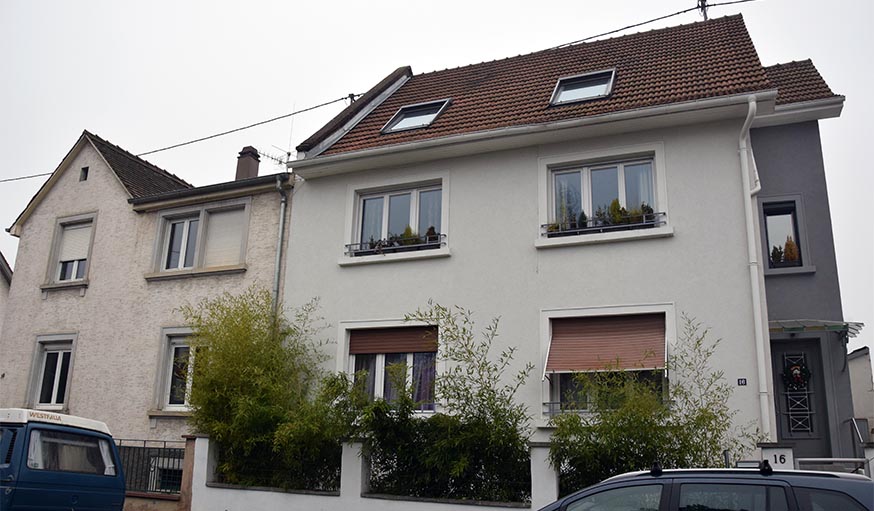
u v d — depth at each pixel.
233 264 15.07
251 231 14.94
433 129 13.78
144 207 16.33
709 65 12.91
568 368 11.24
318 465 10.71
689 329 10.84
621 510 5.96
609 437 8.49
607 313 11.39
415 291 12.86
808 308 12.65
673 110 11.35
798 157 13.28
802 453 12.21
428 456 9.65
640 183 11.97
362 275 13.39
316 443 10.33
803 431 12.30
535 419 11.31
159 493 12.12
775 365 12.68
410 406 9.91
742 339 10.55
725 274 10.88
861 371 18.00
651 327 11.20
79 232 17.50
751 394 10.30
